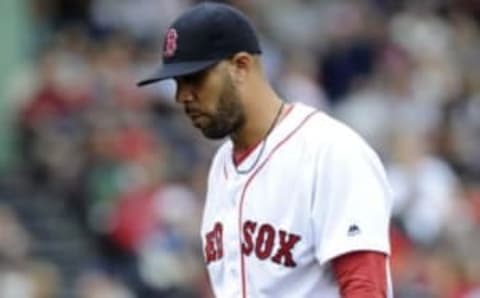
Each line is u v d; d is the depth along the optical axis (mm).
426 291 36656
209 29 16156
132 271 40469
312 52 54844
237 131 16578
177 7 54125
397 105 50406
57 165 45781
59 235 44250
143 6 53469
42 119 47062
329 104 53375
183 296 39781
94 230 43312
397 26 57781
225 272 16750
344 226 15977
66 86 47125
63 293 40500
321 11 57188
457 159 49969
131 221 41188
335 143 16188
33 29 52875
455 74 56688
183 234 40938
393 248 37594
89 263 42844
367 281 15852
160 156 44781
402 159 39812
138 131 45094
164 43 16359
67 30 52844
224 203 16781
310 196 16172
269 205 16344
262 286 16406
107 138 44469
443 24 60219
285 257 16250
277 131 16484
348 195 16047
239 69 16297
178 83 16266
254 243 16438
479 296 37719
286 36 55438
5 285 37250
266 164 16453
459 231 39281
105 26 52969
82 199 44531
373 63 55094
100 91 47406
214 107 16188
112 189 43344
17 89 48781
